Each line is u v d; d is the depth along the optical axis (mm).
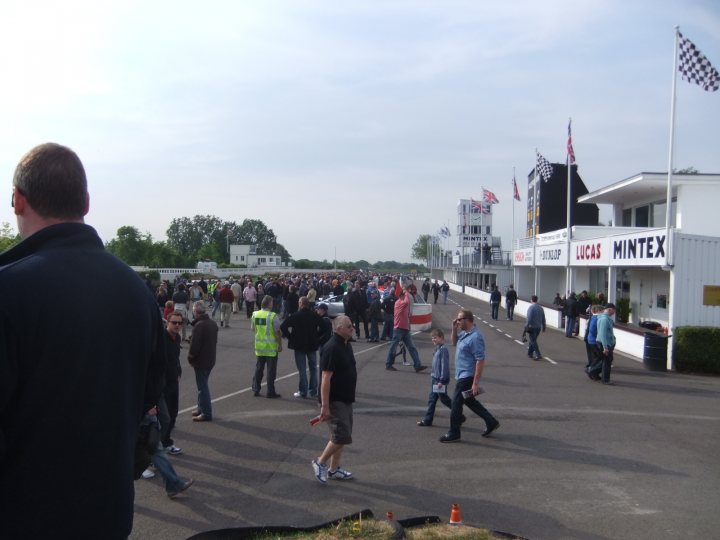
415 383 13938
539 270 42719
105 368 2023
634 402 12125
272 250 176500
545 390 13297
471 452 8438
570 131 27703
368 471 7551
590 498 6695
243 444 8672
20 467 1858
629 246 20328
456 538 5371
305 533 5457
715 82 16828
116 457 2043
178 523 5922
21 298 1866
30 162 2105
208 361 9945
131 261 74438
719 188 23234
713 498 6738
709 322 17141
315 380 12305
